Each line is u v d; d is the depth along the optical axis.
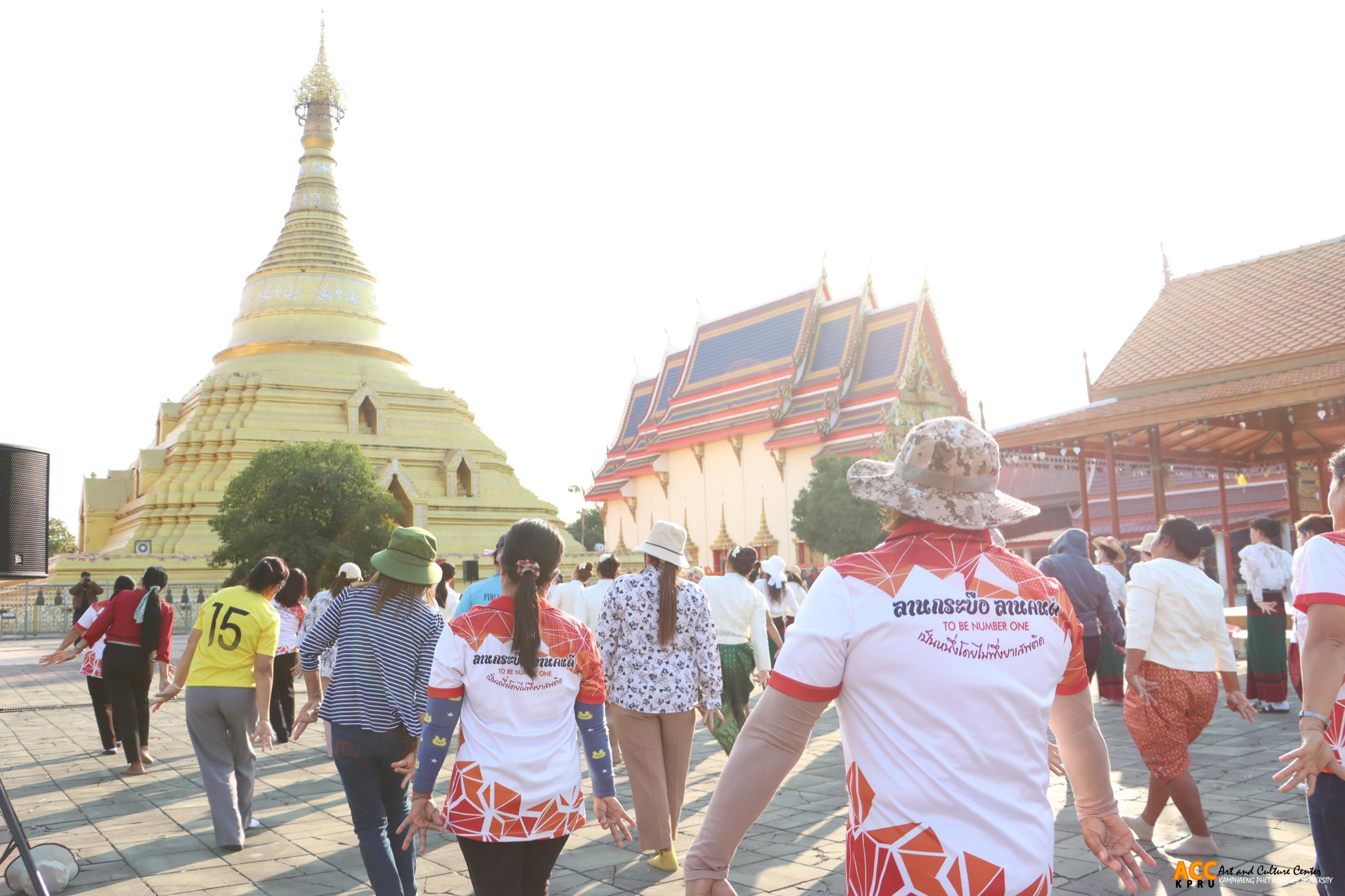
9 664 25.95
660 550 6.96
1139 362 27.30
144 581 10.71
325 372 59.59
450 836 7.55
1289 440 28.70
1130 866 2.74
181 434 56.28
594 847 7.20
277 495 35.34
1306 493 32.09
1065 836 6.97
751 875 6.24
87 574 15.98
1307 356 23.36
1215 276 28.89
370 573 35.47
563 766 4.19
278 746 12.22
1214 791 8.02
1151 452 24.27
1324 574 3.62
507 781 4.06
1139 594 6.38
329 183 66.88
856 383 61.50
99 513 62.66
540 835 4.08
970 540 2.61
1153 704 6.29
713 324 71.88
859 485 2.75
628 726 6.67
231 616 7.24
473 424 65.44
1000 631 2.45
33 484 6.03
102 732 11.67
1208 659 6.30
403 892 5.32
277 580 7.41
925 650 2.38
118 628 10.39
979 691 2.36
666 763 6.89
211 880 6.45
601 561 10.84
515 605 4.19
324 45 68.62
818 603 2.51
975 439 2.63
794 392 63.31
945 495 2.60
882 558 2.54
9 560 5.80
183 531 50.75
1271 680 12.18
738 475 65.88
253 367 59.81
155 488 55.06
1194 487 47.28
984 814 2.30
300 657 5.54
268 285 62.81
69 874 6.34
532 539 4.35
